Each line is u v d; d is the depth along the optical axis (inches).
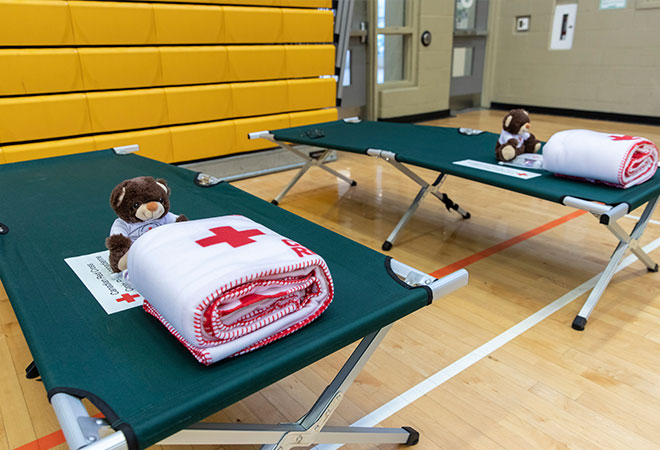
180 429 28.1
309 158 123.3
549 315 71.4
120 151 98.2
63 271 46.6
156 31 120.0
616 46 208.2
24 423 52.5
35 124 109.3
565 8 221.3
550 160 72.4
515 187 69.7
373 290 41.5
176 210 62.8
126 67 118.0
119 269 44.6
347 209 119.1
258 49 139.2
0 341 67.2
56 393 29.3
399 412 53.3
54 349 34.2
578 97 228.2
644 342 64.3
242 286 31.4
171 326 33.9
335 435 41.4
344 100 206.8
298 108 154.7
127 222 46.6
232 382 29.8
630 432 49.7
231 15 130.5
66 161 91.5
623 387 56.2
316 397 56.5
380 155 90.4
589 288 78.6
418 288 41.3
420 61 222.5
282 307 34.1
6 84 103.9
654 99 202.2
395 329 69.2
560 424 51.1
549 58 233.9
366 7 197.0
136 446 26.3
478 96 267.9
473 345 65.0
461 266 87.7
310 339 33.9
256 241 35.9
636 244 75.1
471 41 251.0
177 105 128.6
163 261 33.6
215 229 38.0
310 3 146.5
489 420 51.9
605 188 67.6
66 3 106.0
